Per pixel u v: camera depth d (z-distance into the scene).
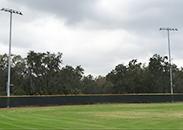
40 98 60.75
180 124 26.09
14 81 109.69
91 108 51.34
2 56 111.12
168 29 84.62
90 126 24.30
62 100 63.50
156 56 124.12
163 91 116.44
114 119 30.94
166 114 37.81
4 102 56.12
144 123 26.95
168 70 122.56
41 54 115.94
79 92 111.50
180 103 69.75
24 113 39.88
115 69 123.62
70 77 117.38
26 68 115.00
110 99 69.69
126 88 114.94
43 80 113.88
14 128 22.75
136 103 70.31
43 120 29.45
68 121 28.55
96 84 124.38
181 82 118.31
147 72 118.31
